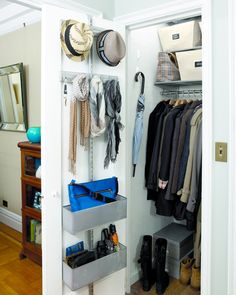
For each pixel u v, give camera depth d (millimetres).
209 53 1574
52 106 1596
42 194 1618
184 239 2586
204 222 1663
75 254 1740
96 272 1719
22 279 2479
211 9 1556
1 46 3549
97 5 1928
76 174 1771
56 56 1593
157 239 2518
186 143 2203
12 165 3504
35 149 2586
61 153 1667
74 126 1662
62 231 1707
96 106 1691
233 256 1573
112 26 1877
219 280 1645
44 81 1557
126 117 2166
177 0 1709
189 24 2381
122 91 1962
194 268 2357
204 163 1640
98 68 1813
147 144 2518
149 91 2543
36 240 2779
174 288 2373
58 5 1688
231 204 1556
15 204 3504
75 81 1622
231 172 1544
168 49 2545
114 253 1809
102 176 1915
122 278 2057
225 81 1552
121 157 2010
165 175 2277
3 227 3594
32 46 3049
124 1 1997
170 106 2494
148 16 1859
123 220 2053
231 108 1522
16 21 3250
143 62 2424
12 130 3424
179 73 2533
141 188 2523
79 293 1807
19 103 3248
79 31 1570
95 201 1755
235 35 1490
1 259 2828
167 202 2357
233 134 1528
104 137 1906
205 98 1608
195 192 2145
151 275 2408
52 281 1668
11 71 3260
